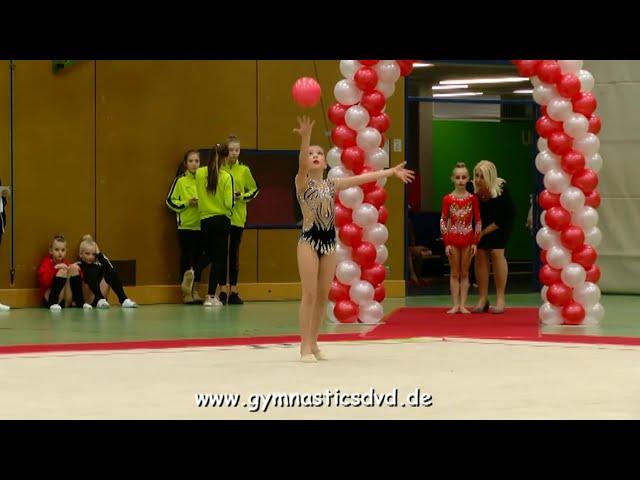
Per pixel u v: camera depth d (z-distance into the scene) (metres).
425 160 46.50
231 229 31.58
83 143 31.34
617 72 35.44
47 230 30.88
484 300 28.80
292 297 33.69
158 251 32.19
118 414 13.34
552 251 25.03
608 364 18.16
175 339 22.22
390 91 25.73
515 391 15.18
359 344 21.25
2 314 28.20
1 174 30.27
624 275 35.56
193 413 13.41
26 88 30.58
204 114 32.75
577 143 25.03
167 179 32.31
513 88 37.56
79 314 28.25
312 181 18.22
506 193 28.50
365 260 25.39
